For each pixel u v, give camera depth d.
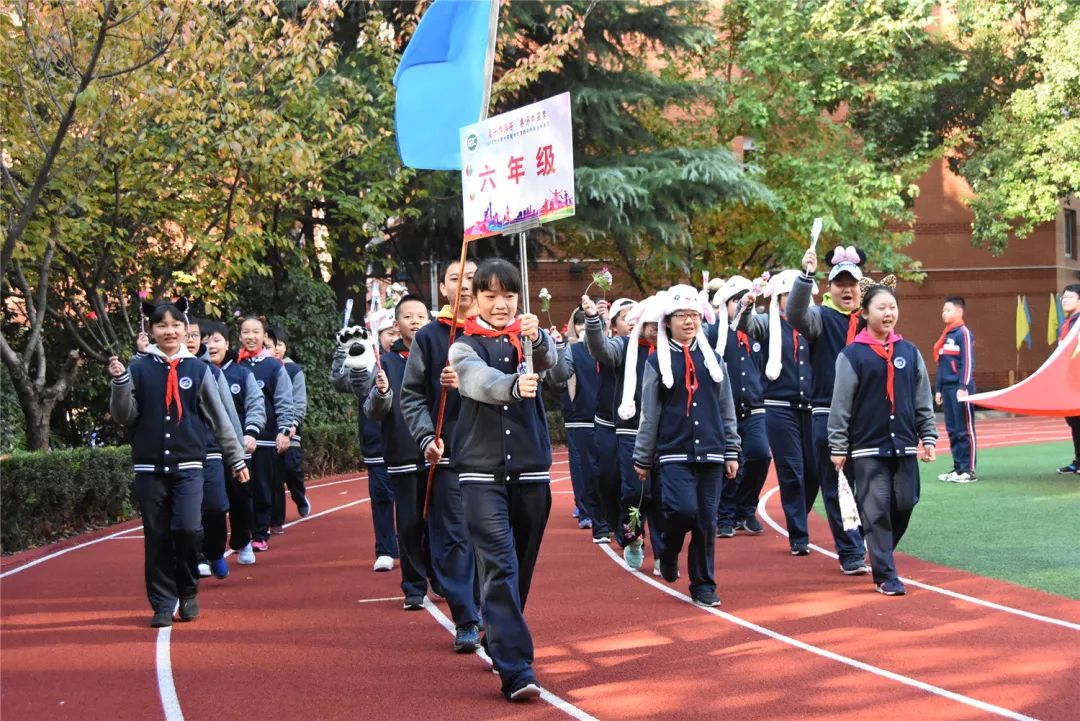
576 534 11.80
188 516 7.89
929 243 36.94
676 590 8.65
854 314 9.45
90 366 18.59
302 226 22.83
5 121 12.23
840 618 7.54
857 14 26.97
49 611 8.52
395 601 8.57
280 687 6.25
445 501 6.99
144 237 15.95
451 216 22.03
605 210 22.14
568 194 5.60
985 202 29.92
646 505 9.22
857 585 8.60
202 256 15.59
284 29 14.47
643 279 29.05
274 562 10.58
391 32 20.36
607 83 23.17
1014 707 5.55
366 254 22.58
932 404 8.41
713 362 8.06
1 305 16.81
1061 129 27.91
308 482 18.91
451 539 6.99
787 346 9.77
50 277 16.12
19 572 10.38
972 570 9.07
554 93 23.00
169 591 7.92
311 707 5.84
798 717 5.48
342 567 10.20
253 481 11.32
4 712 5.89
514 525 6.10
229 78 13.89
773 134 27.78
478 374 5.84
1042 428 27.95
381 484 9.72
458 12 8.27
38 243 13.52
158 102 12.70
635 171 22.00
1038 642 6.77
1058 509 12.26
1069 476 15.52
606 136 23.62
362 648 7.10
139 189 14.51
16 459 11.70
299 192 16.67
